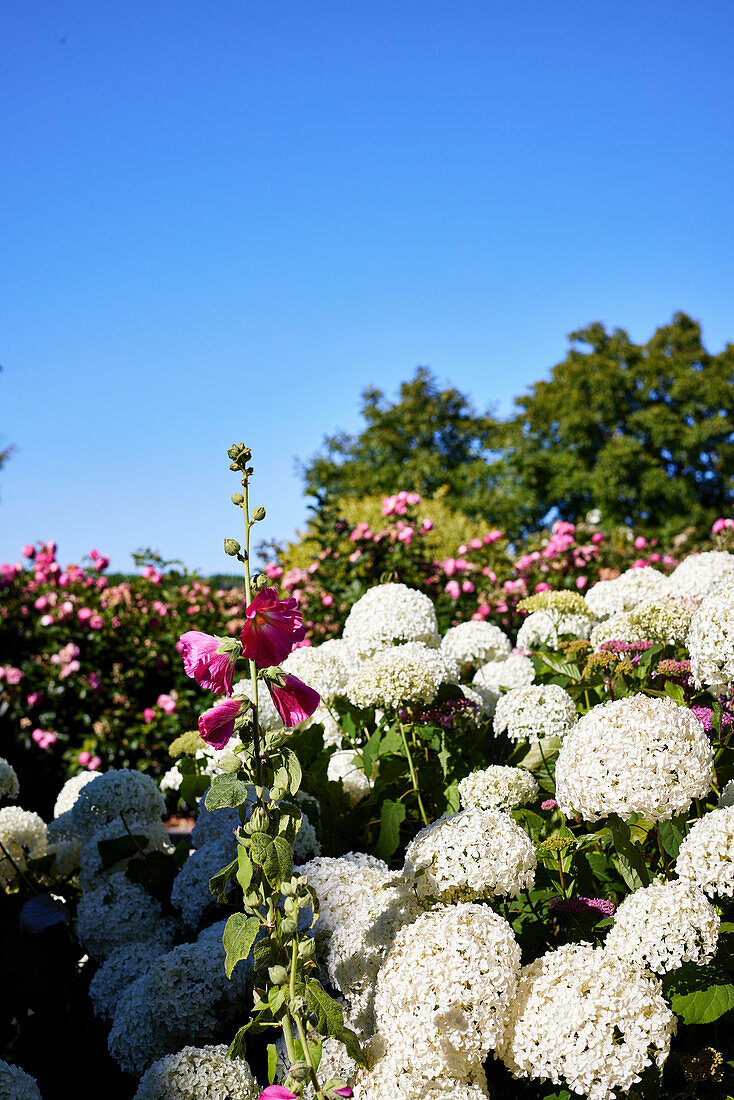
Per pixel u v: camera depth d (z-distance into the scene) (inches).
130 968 113.8
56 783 316.8
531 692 131.4
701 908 82.2
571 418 1173.1
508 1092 87.1
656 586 188.2
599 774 91.3
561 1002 76.4
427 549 351.6
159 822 146.7
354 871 104.3
